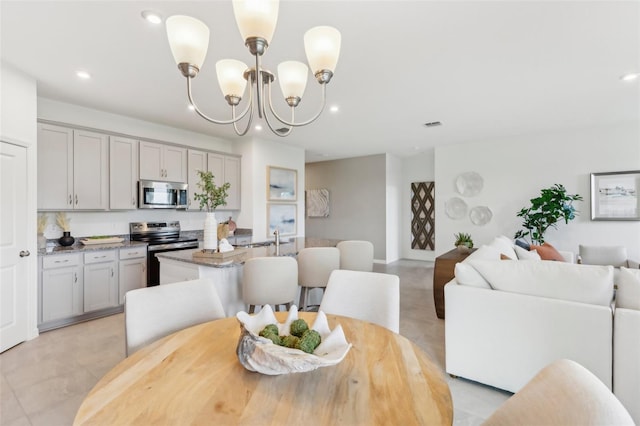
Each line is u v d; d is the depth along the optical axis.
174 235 4.88
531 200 5.00
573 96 3.57
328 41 1.46
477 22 2.18
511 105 3.87
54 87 3.26
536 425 0.68
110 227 4.25
